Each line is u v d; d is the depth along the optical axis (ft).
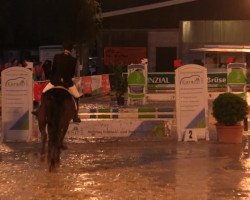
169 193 35.17
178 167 43.11
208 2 161.07
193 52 161.07
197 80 54.85
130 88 92.17
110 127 57.57
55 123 40.91
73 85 44.80
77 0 130.93
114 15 160.97
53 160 41.16
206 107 55.16
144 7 161.27
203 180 38.70
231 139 54.03
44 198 34.14
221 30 161.27
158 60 162.71
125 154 48.80
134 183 37.91
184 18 161.68
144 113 57.67
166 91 94.48
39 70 108.78
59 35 134.21
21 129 55.67
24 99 55.42
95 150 50.78
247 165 43.70
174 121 63.21
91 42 134.10
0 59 191.93
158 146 52.65
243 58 142.41
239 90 73.82
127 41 162.20
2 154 48.96
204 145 53.01
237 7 160.56
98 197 34.27
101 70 161.48
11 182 38.27
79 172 41.42
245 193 35.09
